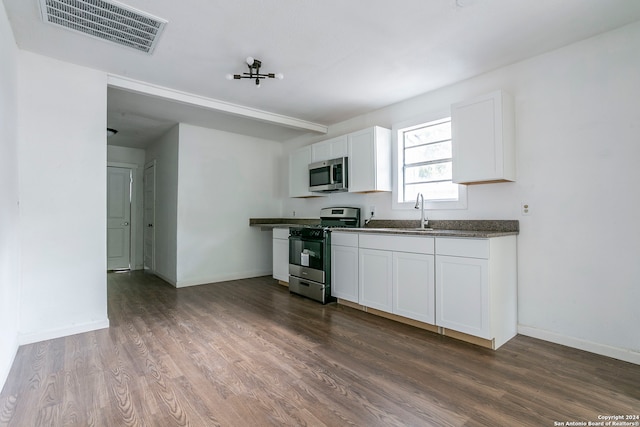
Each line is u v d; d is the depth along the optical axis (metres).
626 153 2.24
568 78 2.50
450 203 3.23
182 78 3.10
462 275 2.51
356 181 3.86
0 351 1.87
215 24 2.23
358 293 3.37
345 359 2.25
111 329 2.86
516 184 2.78
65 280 2.74
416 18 2.16
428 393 1.82
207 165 4.88
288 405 1.71
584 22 2.20
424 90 3.41
